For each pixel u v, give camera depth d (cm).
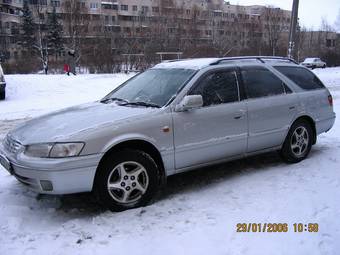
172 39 5159
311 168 594
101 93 1753
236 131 541
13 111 1267
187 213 450
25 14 6044
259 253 365
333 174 565
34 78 2181
